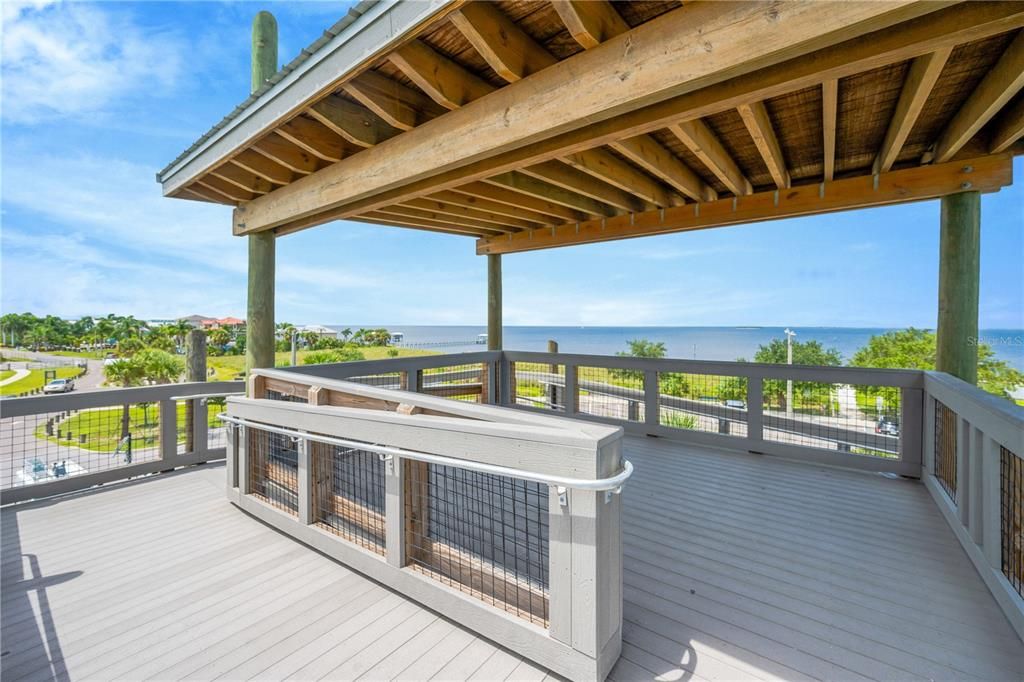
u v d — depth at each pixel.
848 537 2.69
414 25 1.74
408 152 2.57
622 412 5.46
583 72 1.85
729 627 1.89
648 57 1.68
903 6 1.22
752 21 1.46
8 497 3.30
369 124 2.74
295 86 2.34
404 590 2.15
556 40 2.10
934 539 2.66
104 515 3.14
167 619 2.00
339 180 3.01
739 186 3.94
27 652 1.81
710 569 2.35
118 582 2.30
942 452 3.19
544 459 1.67
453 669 1.69
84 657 1.78
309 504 2.66
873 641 1.80
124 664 1.74
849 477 3.74
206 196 3.74
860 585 2.19
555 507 1.64
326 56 2.13
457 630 1.92
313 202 3.21
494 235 6.46
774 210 4.20
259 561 2.50
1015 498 1.96
